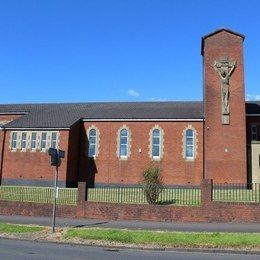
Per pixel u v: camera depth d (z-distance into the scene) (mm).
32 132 44094
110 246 16406
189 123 43250
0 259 12945
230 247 15711
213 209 23031
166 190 30656
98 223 22547
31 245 16453
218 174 39875
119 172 43938
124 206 24203
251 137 45281
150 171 30391
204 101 42062
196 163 42406
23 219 24188
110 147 44625
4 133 45000
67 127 42906
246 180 39531
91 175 44531
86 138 45250
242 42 41719
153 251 15508
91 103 52688
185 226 21297
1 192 34188
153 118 43938
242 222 22641
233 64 41438
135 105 49844
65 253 14477
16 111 52531
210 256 14398
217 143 40438
